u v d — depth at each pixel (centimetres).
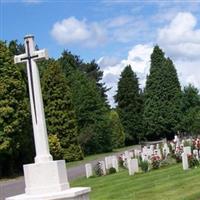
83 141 6241
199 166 2455
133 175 2472
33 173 1125
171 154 3178
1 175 4016
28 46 1188
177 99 8112
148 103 8312
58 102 5312
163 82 8212
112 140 7150
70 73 8250
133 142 8681
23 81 4106
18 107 4003
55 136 5022
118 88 8875
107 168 2877
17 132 3997
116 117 7619
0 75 3975
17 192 2692
